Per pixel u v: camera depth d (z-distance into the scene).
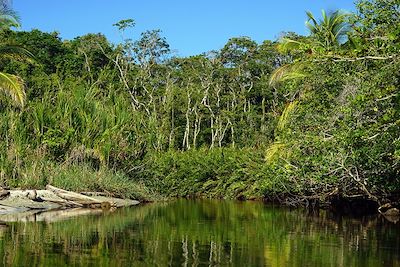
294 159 20.17
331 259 11.29
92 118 26.23
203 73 56.12
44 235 13.84
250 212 21.59
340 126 16.00
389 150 16.05
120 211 20.97
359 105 12.48
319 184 20.17
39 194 21.48
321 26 22.83
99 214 19.48
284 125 21.38
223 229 15.80
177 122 53.34
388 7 12.19
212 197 31.16
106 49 54.31
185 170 31.20
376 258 11.38
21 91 24.55
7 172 22.33
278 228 16.16
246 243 13.26
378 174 17.95
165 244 12.94
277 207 24.31
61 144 24.70
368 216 20.00
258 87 54.19
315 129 17.75
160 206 24.11
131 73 54.00
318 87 19.02
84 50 53.03
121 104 28.09
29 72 40.16
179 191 30.97
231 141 51.56
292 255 11.70
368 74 14.12
